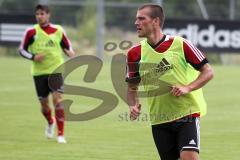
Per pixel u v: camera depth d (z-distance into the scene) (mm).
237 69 78375
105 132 34469
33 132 34188
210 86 58719
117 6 94312
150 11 18562
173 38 18797
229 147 30375
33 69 32938
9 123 37031
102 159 27453
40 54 32531
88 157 27812
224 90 55625
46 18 33281
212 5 91250
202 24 80875
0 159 27156
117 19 99375
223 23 80625
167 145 19109
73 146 30359
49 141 31656
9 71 69062
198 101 18969
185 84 18859
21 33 82125
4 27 82438
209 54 84375
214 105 46031
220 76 68500
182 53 18688
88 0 106438
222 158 27812
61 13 98812
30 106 44219
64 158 27531
